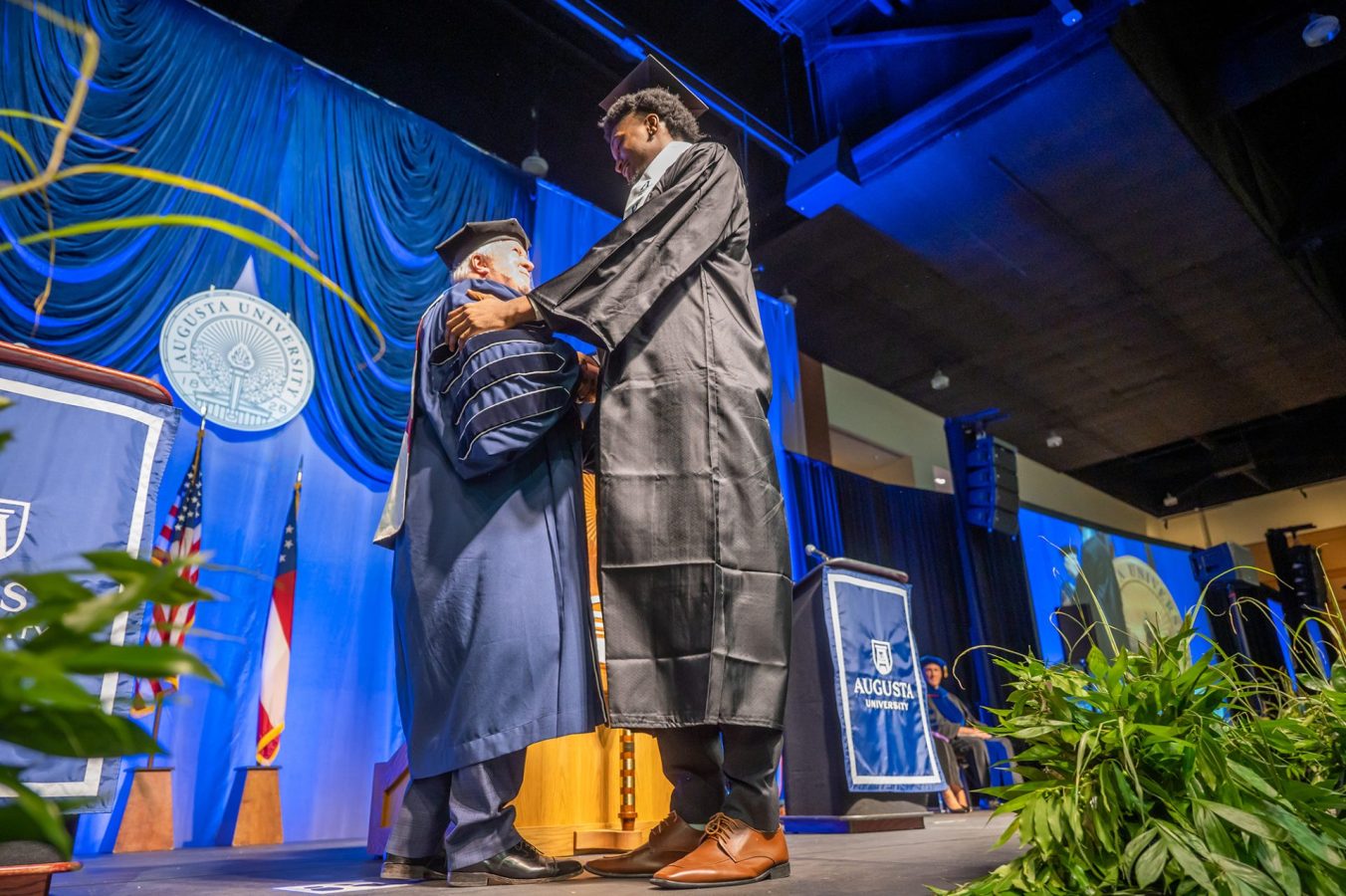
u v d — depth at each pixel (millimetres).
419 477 1722
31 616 276
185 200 4938
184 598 306
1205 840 1001
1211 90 6879
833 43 6730
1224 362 10352
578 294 1620
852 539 9188
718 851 1434
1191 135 6840
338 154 5703
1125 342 9938
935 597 9938
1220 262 8508
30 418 1127
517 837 1552
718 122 6973
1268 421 12734
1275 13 6535
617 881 1534
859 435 10602
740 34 6742
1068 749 1178
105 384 1197
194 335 4848
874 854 2053
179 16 5215
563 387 1703
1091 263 8492
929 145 6883
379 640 5305
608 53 6582
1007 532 9375
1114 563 10234
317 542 5168
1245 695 1233
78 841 3729
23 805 267
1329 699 1279
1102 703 1172
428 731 1584
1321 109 7766
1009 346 10023
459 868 1479
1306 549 10844
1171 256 8398
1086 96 6406
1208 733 1074
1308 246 8289
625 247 1678
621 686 1501
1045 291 8953
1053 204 7617
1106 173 7262
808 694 3637
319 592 5121
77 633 272
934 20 6477
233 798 4387
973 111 6570
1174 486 14656
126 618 1087
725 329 1722
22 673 240
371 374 5473
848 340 9898
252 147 5324
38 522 1099
